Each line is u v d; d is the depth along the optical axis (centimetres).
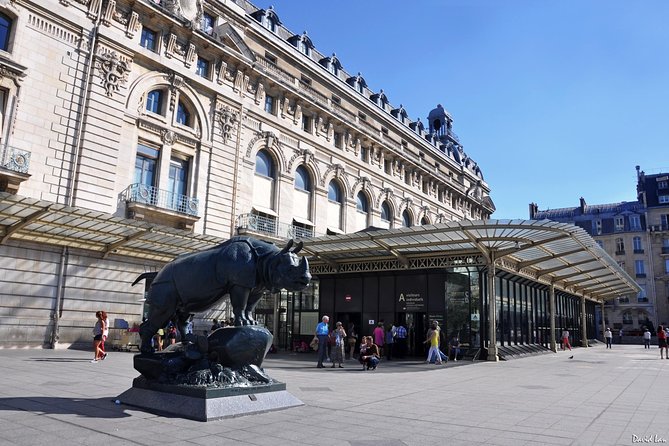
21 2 2097
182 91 2716
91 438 580
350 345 2317
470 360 2325
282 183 3322
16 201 1695
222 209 2838
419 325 2600
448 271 2548
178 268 824
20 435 576
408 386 1252
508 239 2130
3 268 1959
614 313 7469
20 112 2050
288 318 3017
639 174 8038
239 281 796
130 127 2444
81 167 2205
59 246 2136
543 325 3391
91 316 2209
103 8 2378
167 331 2212
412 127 5572
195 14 2850
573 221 8238
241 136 3027
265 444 587
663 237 7394
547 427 733
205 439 599
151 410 752
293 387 1163
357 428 695
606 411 895
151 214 2434
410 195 4841
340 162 3906
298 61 3691
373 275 2762
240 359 809
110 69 2373
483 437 657
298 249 810
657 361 2403
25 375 1163
